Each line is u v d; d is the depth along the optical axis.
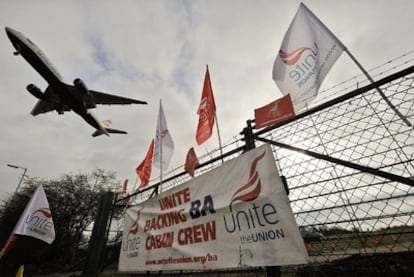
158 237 3.11
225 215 2.29
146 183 5.20
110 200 5.27
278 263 1.69
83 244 13.54
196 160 3.40
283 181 2.07
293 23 2.86
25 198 13.81
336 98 2.16
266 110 2.49
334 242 1.77
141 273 3.55
